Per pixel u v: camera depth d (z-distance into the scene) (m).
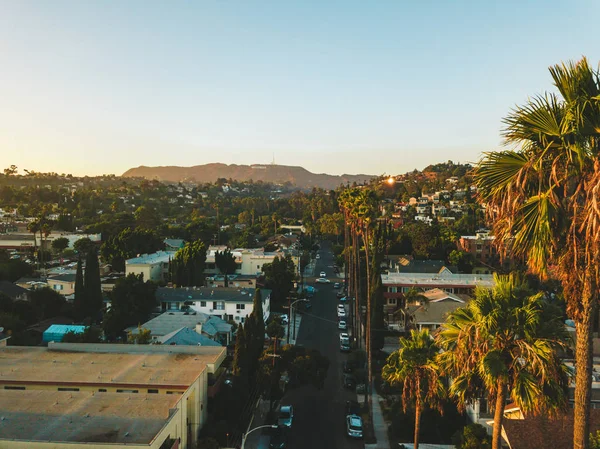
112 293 69.50
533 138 12.45
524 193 12.92
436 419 38.69
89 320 71.62
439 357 22.50
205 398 38.94
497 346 19.11
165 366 39.75
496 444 19.34
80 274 72.19
